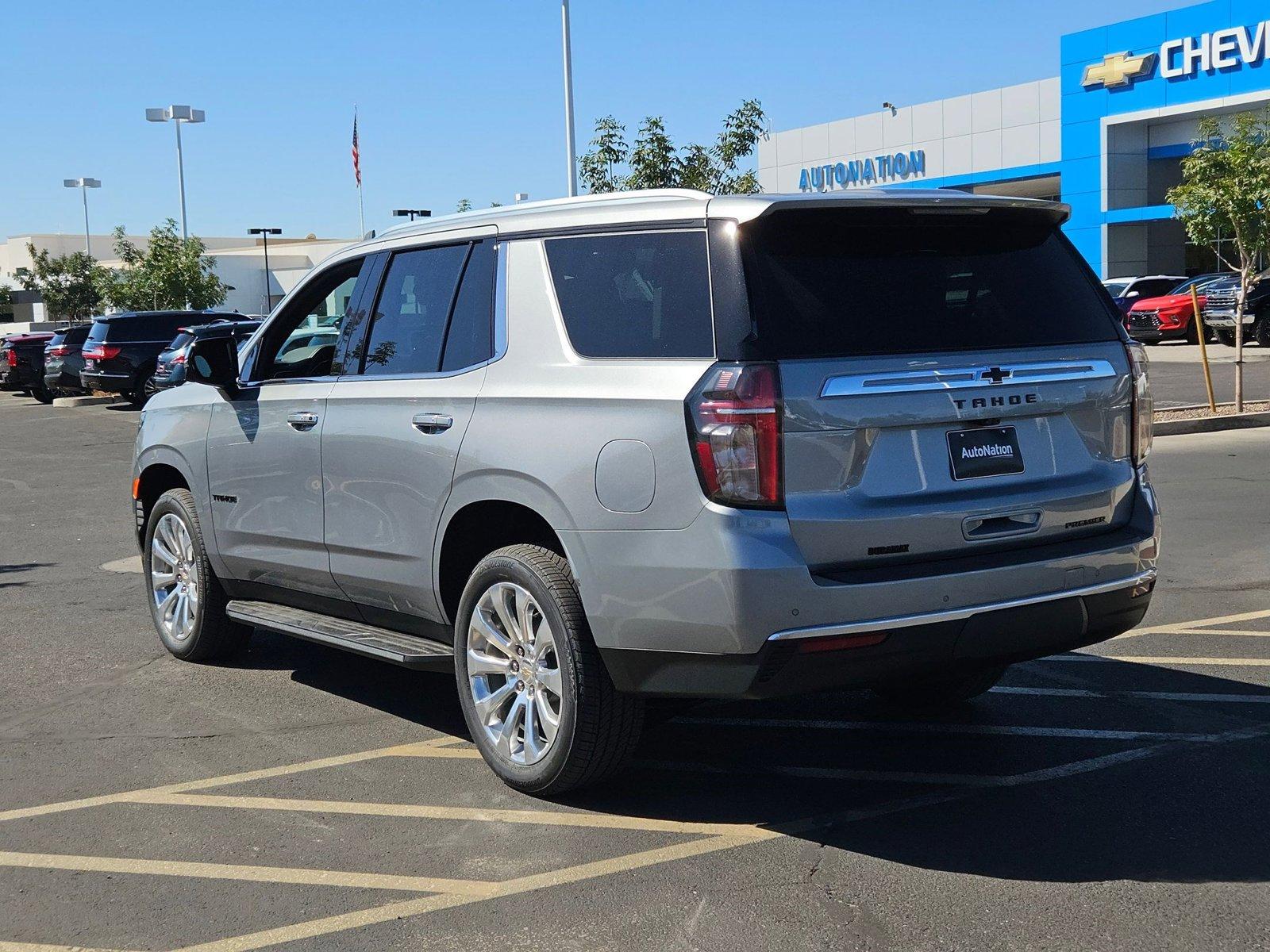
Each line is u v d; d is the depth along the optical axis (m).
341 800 4.74
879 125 51.03
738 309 4.05
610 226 4.54
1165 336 30.67
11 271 114.38
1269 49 36.78
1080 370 4.54
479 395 4.76
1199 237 17.28
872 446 4.11
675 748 5.23
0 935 3.71
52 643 7.33
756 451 3.96
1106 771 4.78
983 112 46.78
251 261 74.31
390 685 6.34
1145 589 4.62
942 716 5.56
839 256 4.25
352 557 5.44
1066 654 6.51
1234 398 18.69
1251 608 7.34
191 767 5.14
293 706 5.99
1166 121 41.38
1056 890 3.79
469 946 3.57
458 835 4.37
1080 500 4.50
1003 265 4.55
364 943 3.60
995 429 4.35
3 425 25.16
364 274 5.64
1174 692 5.79
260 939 3.64
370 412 5.27
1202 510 10.47
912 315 4.26
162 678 6.52
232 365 6.05
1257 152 16.77
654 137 18.23
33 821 4.59
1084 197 43.16
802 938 3.54
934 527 4.18
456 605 5.09
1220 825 4.25
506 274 4.86
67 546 10.89
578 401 4.38
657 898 3.82
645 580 4.14
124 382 27.30
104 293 44.72
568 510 4.34
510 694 4.76
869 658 4.05
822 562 4.03
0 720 5.85
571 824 4.43
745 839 4.26
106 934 3.71
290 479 5.77
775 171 56.00
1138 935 3.50
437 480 4.90
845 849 4.15
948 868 3.97
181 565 6.77
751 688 4.02
